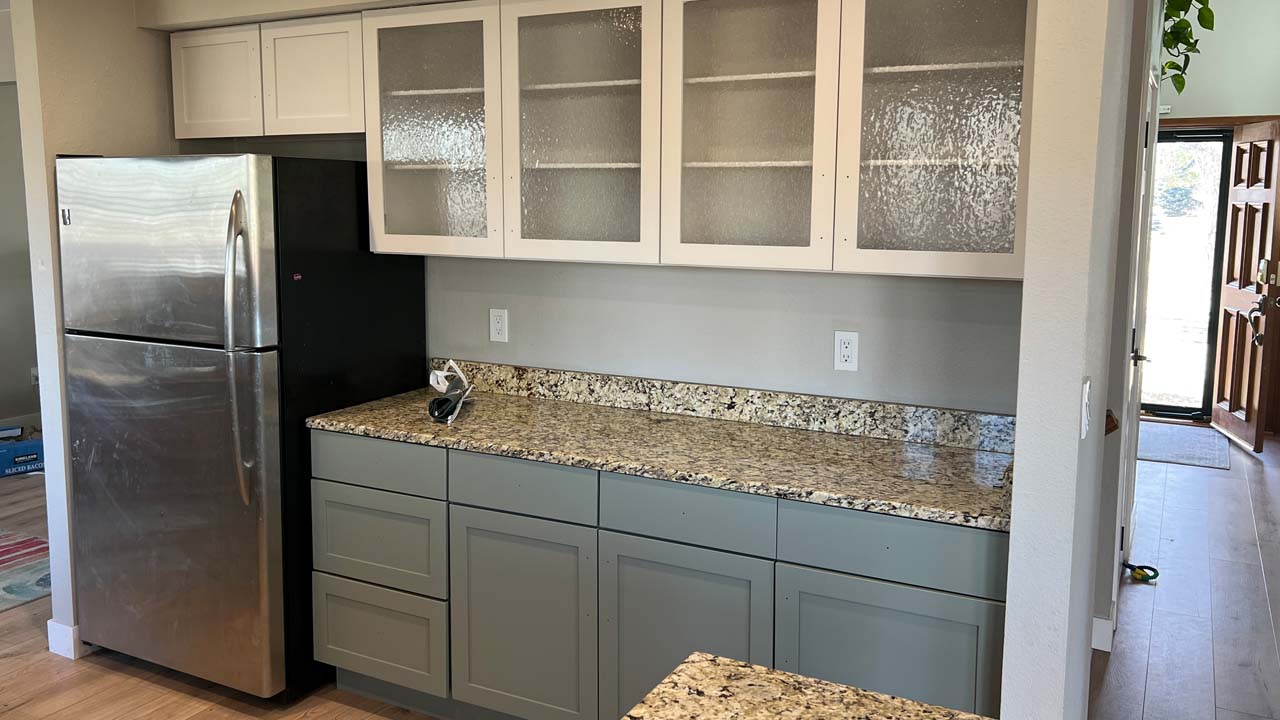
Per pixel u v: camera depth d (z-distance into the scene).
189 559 3.12
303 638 3.15
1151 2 3.48
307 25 3.21
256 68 3.33
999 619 2.17
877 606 2.30
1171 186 7.34
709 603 2.52
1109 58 1.83
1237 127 6.81
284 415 3.01
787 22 2.54
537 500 2.72
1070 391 1.79
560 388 3.34
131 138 3.45
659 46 2.68
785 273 2.95
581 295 3.28
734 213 2.67
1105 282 2.16
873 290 2.84
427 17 3.01
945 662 2.25
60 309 3.28
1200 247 7.33
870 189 2.50
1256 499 5.39
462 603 2.88
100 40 3.31
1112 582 3.50
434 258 3.53
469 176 3.05
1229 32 6.35
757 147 2.62
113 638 3.35
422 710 3.08
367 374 3.31
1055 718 1.89
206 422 3.01
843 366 2.90
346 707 3.12
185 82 3.49
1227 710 3.11
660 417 3.11
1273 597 4.03
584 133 2.85
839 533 2.33
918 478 2.45
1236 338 6.82
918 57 2.41
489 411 3.18
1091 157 1.72
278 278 2.95
